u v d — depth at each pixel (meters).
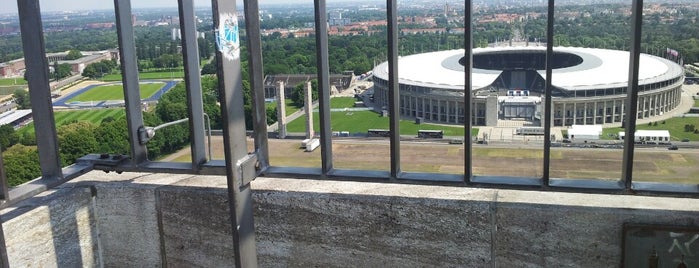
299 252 4.34
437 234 3.97
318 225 4.23
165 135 48.78
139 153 4.52
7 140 47.34
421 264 4.06
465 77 3.47
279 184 4.44
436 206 3.93
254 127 3.83
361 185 4.32
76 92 110.06
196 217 4.55
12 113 75.94
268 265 4.46
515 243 3.84
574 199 3.81
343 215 4.15
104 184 4.71
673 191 3.34
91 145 44.34
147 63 132.62
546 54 3.35
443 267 4.04
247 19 3.61
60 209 4.43
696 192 3.31
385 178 3.82
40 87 4.23
